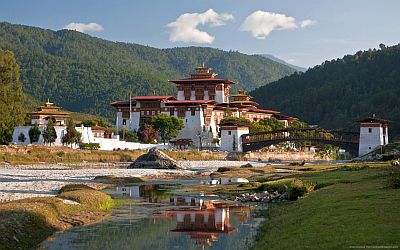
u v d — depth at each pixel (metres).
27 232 33.09
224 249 31.02
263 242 30.69
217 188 71.38
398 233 24.47
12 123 154.50
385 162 109.50
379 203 34.25
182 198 59.72
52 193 56.34
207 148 194.00
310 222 31.33
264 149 195.62
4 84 154.00
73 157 144.38
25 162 128.25
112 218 43.25
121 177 87.50
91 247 31.56
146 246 32.09
